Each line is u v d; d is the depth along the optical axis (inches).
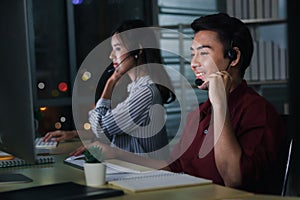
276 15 141.2
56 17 160.2
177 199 44.8
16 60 53.3
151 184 50.7
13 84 54.3
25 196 46.5
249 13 144.6
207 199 44.8
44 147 90.7
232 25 68.6
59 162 72.3
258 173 61.1
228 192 47.7
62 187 50.4
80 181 56.1
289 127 26.2
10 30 53.9
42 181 56.7
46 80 158.1
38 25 157.2
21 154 54.9
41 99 155.2
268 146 62.2
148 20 167.5
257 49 142.9
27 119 52.9
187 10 164.4
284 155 62.2
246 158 60.7
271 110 64.6
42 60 157.8
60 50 160.9
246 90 67.6
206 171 65.9
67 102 157.5
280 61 140.8
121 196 46.6
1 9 55.5
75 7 163.0
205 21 69.7
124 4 167.6
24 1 51.7
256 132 62.8
